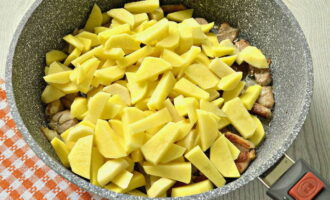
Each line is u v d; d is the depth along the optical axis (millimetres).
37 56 410
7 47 453
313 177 322
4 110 417
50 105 401
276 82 422
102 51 401
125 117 365
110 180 351
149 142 356
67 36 422
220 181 359
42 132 386
